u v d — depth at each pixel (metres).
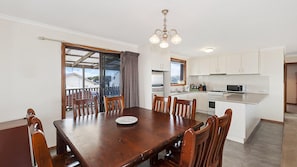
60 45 2.70
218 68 5.06
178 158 1.53
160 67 4.04
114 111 2.38
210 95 5.00
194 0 1.72
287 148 2.61
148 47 3.75
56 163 1.45
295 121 4.26
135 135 1.37
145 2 1.78
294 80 6.96
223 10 1.96
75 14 2.11
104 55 3.55
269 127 3.74
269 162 2.18
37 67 2.45
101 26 2.57
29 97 2.38
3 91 2.16
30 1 1.76
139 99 3.99
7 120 2.19
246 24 2.44
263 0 1.71
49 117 2.57
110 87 3.67
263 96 3.75
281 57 4.03
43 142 0.79
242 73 4.56
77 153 1.06
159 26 2.55
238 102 2.87
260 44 3.76
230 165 2.11
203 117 4.66
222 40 3.40
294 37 3.13
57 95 2.66
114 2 1.78
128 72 3.66
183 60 5.58
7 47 2.19
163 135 1.37
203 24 2.45
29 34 2.37
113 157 0.99
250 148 2.62
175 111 2.30
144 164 2.14
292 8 1.89
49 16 2.18
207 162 1.17
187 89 5.48
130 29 2.72
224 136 1.36
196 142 0.88
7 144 1.86
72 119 1.90
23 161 1.97
